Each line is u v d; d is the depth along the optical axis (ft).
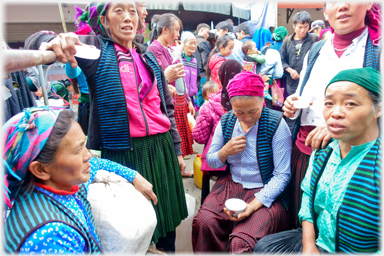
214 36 17.99
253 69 10.95
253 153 4.82
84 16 4.92
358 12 3.80
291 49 11.59
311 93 4.60
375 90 2.70
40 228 2.33
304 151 4.82
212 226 4.66
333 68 4.35
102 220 3.29
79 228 2.74
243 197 4.92
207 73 12.11
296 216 5.10
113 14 4.16
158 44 8.05
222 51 11.09
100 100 4.22
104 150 4.57
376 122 2.89
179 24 8.89
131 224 3.27
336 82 2.87
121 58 4.32
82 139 2.73
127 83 4.29
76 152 2.66
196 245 4.77
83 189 3.23
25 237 2.26
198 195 8.04
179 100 8.95
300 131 4.97
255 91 4.23
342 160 3.09
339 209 3.03
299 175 4.96
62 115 2.64
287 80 11.89
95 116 4.35
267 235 4.12
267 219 4.41
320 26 15.14
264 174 4.86
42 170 2.60
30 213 2.42
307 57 4.94
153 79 4.71
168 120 4.99
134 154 4.46
